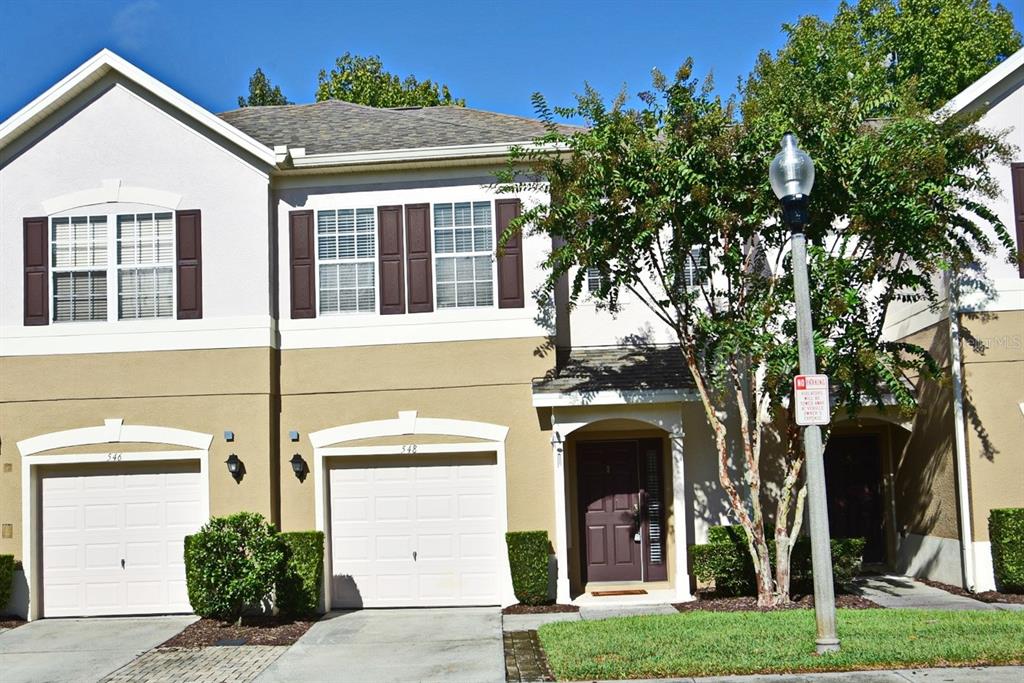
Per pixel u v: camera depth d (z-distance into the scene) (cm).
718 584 1452
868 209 1235
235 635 1323
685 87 1308
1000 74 1462
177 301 1536
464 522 1536
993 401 1435
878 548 1745
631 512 1645
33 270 1549
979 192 1396
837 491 1753
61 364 1535
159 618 1484
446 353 1540
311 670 1112
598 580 1633
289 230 1574
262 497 1502
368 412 1538
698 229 1295
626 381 1488
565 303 1670
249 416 1515
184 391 1523
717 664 978
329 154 1541
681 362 1579
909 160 1229
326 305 1566
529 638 1248
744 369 1511
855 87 1334
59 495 1541
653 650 1048
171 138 1560
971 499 1425
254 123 1841
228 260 1539
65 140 1567
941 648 1005
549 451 1516
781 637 1080
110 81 1570
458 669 1089
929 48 2877
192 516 1527
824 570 1018
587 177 1291
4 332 1541
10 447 1530
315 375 1545
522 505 1510
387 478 1550
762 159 1269
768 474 1572
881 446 1750
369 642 1261
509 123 1962
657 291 1664
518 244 1552
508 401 1527
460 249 1560
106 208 1553
